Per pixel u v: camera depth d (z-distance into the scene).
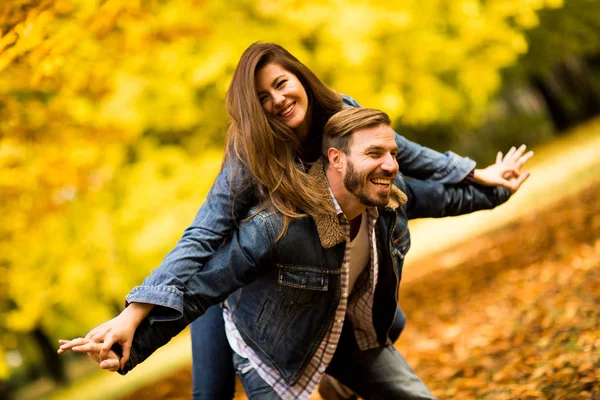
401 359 4.25
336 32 11.66
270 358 3.95
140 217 12.52
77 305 16.00
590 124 34.09
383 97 13.21
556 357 5.54
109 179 11.02
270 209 3.67
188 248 3.61
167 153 13.16
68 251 12.26
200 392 4.38
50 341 26.66
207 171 12.77
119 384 16.94
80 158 8.45
